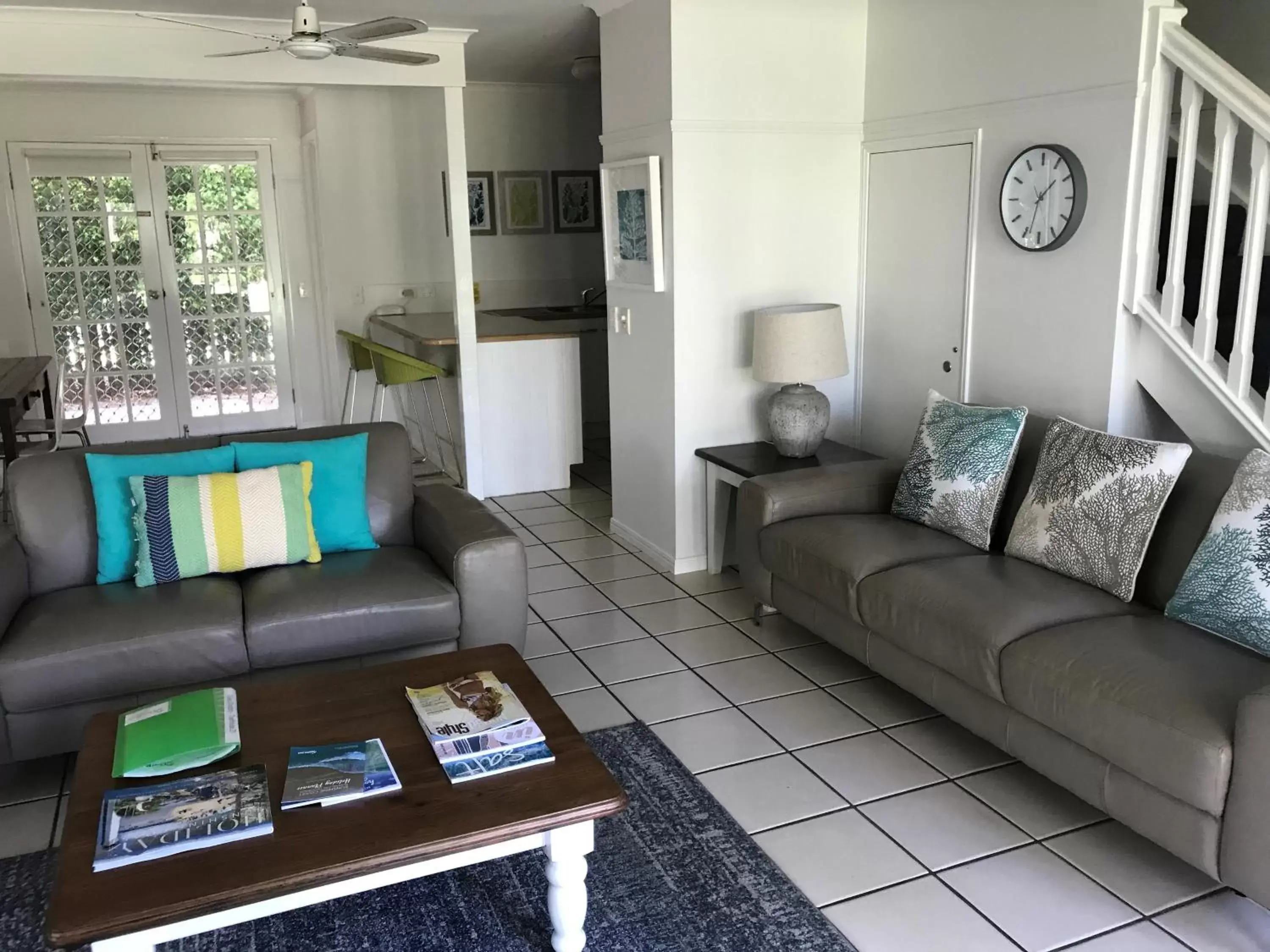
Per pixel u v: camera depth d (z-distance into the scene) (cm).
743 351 424
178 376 717
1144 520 266
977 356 375
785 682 334
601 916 220
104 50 434
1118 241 312
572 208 748
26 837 253
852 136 421
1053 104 329
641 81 408
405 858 176
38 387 625
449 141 512
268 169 709
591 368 716
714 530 428
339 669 294
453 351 556
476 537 304
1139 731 212
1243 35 373
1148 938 211
